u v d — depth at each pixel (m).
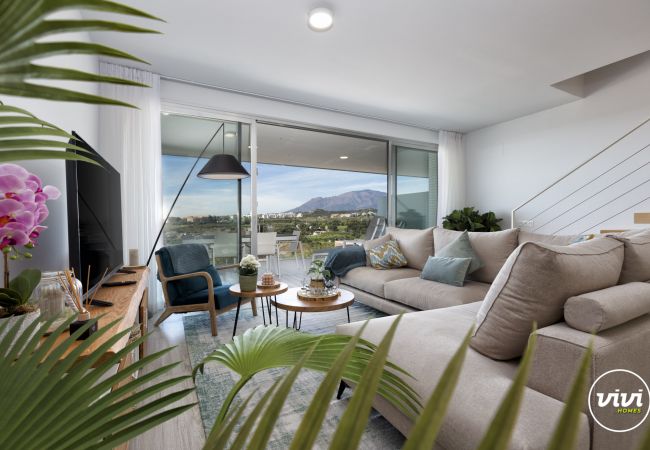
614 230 4.23
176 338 2.95
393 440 1.61
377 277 3.59
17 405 0.43
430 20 2.84
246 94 4.38
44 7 0.23
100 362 1.12
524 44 3.23
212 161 3.53
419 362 1.44
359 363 0.65
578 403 0.15
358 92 4.38
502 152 5.86
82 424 0.44
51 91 0.25
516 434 1.00
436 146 6.38
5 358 0.49
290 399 1.96
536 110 5.22
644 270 1.51
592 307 1.16
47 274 1.34
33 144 0.34
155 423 0.48
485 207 6.16
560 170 5.09
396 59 3.49
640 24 2.93
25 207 0.78
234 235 4.36
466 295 2.76
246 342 0.81
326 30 2.89
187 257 3.35
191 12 2.71
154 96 3.72
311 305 2.56
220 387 2.12
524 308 1.31
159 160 3.74
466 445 1.11
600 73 4.64
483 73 3.85
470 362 1.38
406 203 6.03
